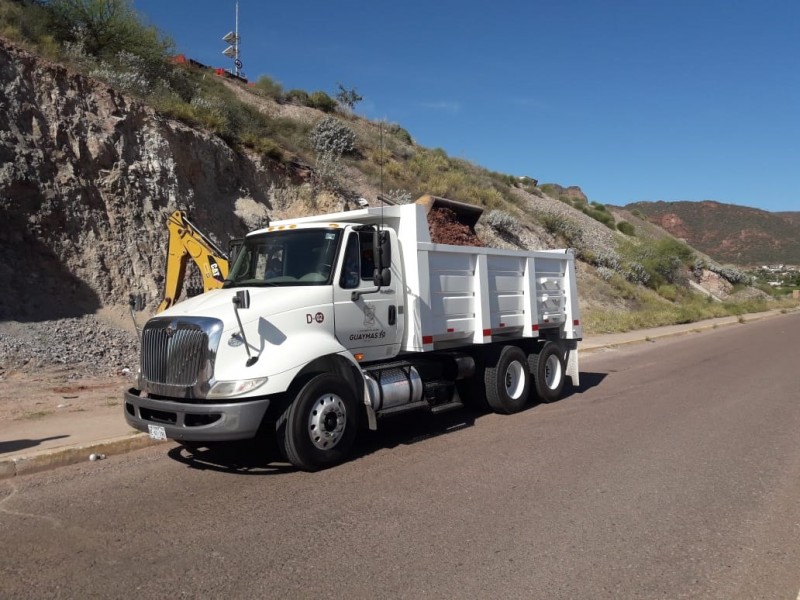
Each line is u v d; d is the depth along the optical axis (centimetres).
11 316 1160
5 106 1317
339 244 752
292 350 671
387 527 527
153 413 674
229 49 3428
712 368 1515
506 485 637
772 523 539
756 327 2958
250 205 1780
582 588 422
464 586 424
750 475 673
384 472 683
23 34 1541
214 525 534
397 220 848
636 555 474
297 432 665
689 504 584
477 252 941
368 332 777
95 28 1773
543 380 1077
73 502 596
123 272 1369
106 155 1441
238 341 649
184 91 2011
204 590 419
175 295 1037
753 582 433
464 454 755
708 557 472
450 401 916
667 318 2950
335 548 485
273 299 687
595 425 912
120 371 1162
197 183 1659
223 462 726
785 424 909
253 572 445
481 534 512
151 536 511
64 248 1309
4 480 666
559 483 643
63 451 716
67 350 1159
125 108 1538
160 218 1485
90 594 414
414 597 409
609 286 3316
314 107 3328
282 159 1992
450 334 894
